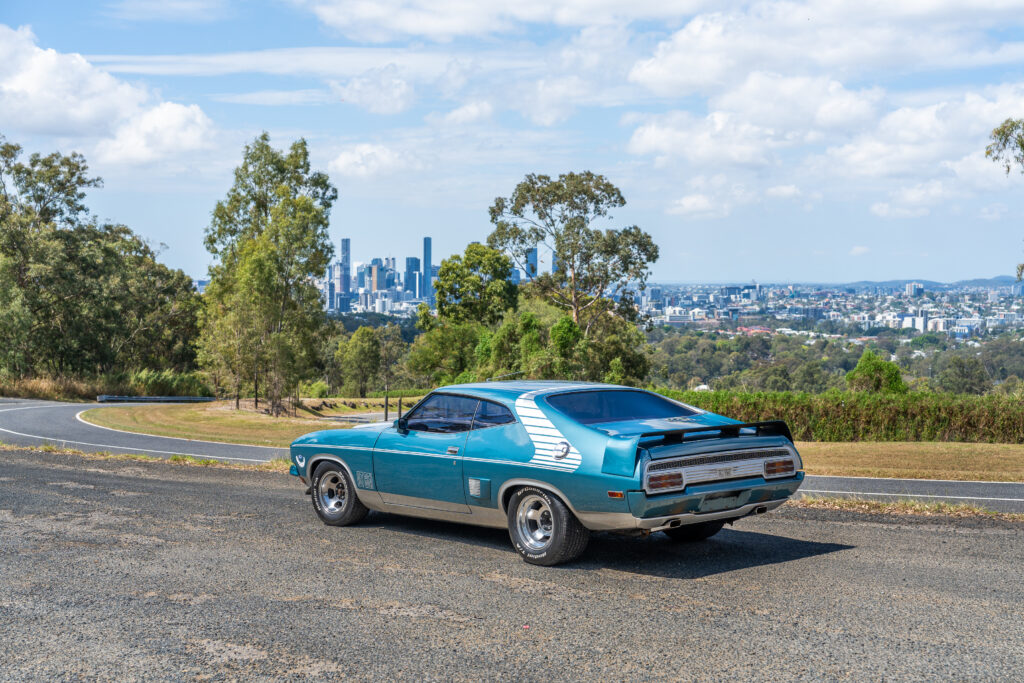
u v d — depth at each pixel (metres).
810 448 21.70
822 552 7.16
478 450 7.18
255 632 5.17
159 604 5.79
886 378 31.38
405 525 8.54
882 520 8.77
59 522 8.78
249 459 18.89
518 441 6.93
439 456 7.46
